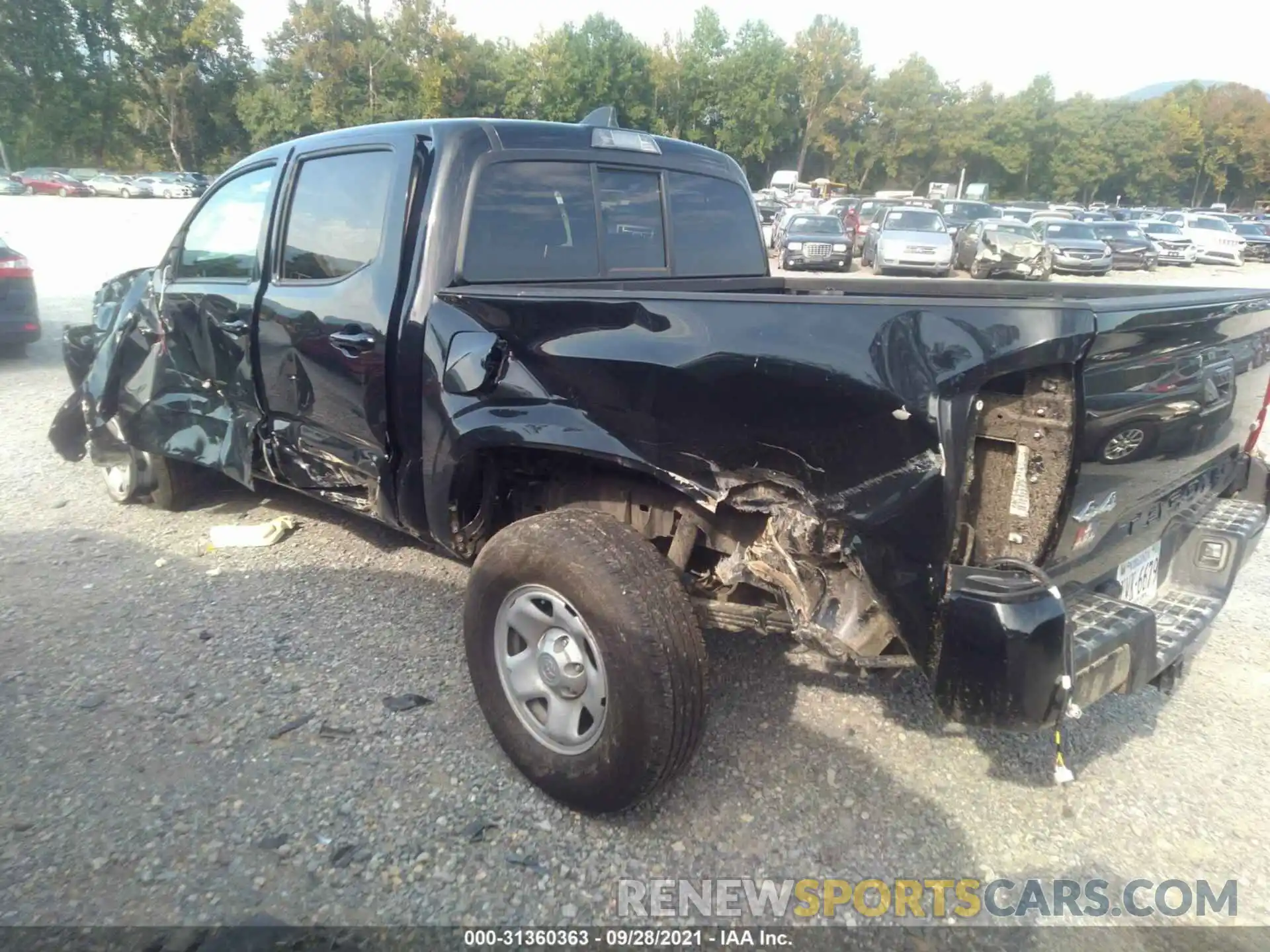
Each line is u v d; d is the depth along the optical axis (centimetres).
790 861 270
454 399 309
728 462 250
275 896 248
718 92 6756
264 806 284
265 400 413
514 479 339
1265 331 309
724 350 243
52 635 388
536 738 286
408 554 480
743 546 274
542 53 6097
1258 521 327
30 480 596
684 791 297
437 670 366
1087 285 345
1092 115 8425
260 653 376
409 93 5753
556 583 265
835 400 227
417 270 330
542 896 253
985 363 211
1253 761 324
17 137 6256
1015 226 2350
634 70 6306
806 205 3656
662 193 409
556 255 360
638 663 249
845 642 244
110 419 517
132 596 425
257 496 565
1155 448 260
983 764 317
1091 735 338
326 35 5588
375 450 356
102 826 273
